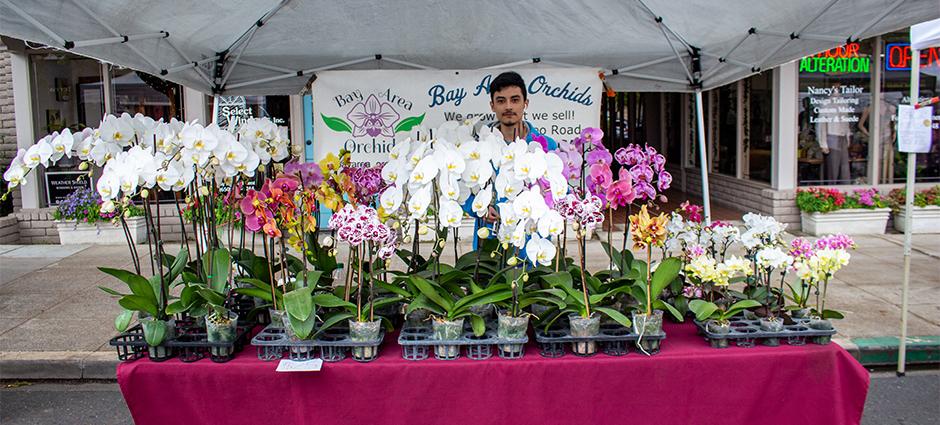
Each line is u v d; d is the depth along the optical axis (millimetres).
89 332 5184
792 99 8258
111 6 3094
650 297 2646
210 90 4301
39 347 4902
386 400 2559
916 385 4473
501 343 2580
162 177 2611
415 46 4184
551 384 2578
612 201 2895
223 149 2703
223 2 3488
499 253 3117
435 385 2557
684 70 4387
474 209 2738
